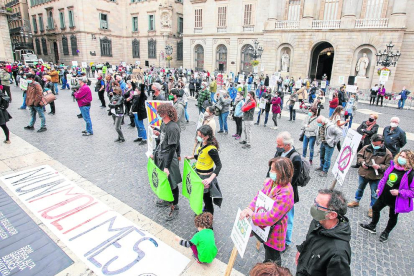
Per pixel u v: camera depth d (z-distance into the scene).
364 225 4.81
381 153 5.06
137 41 47.28
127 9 47.31
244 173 6.98
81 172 6.52
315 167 7.74
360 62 27.30
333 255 2.19
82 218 4.70
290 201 2.96
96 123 11.27
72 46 44.78
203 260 3.69
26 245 3.98
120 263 3.74
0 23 32.50
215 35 38.16
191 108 16.31
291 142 4.05
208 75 30.34
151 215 4.93
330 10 29.66
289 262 3.96
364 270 3.83
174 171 4.73
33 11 51.41
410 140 10.94
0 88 8.04
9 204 5.02
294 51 30.58
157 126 6.57
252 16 35.03
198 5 38.75
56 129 10.03
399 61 27.47
